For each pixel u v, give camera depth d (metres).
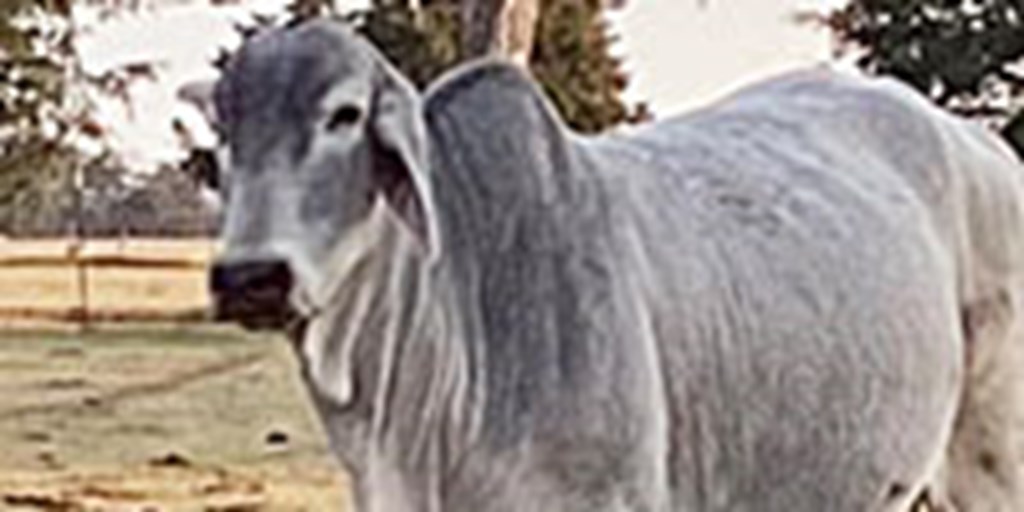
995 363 6.43
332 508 14.01
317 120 4.55
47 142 24.44
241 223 4.48
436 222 4.83
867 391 5.78
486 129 5.00
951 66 27.91
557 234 5.01
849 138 6.17
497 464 4.94
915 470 6.09
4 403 20.84
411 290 4.82
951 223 6.30
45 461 16.61
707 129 5.91
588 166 5.20
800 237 5.69
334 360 4.76
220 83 4.66
